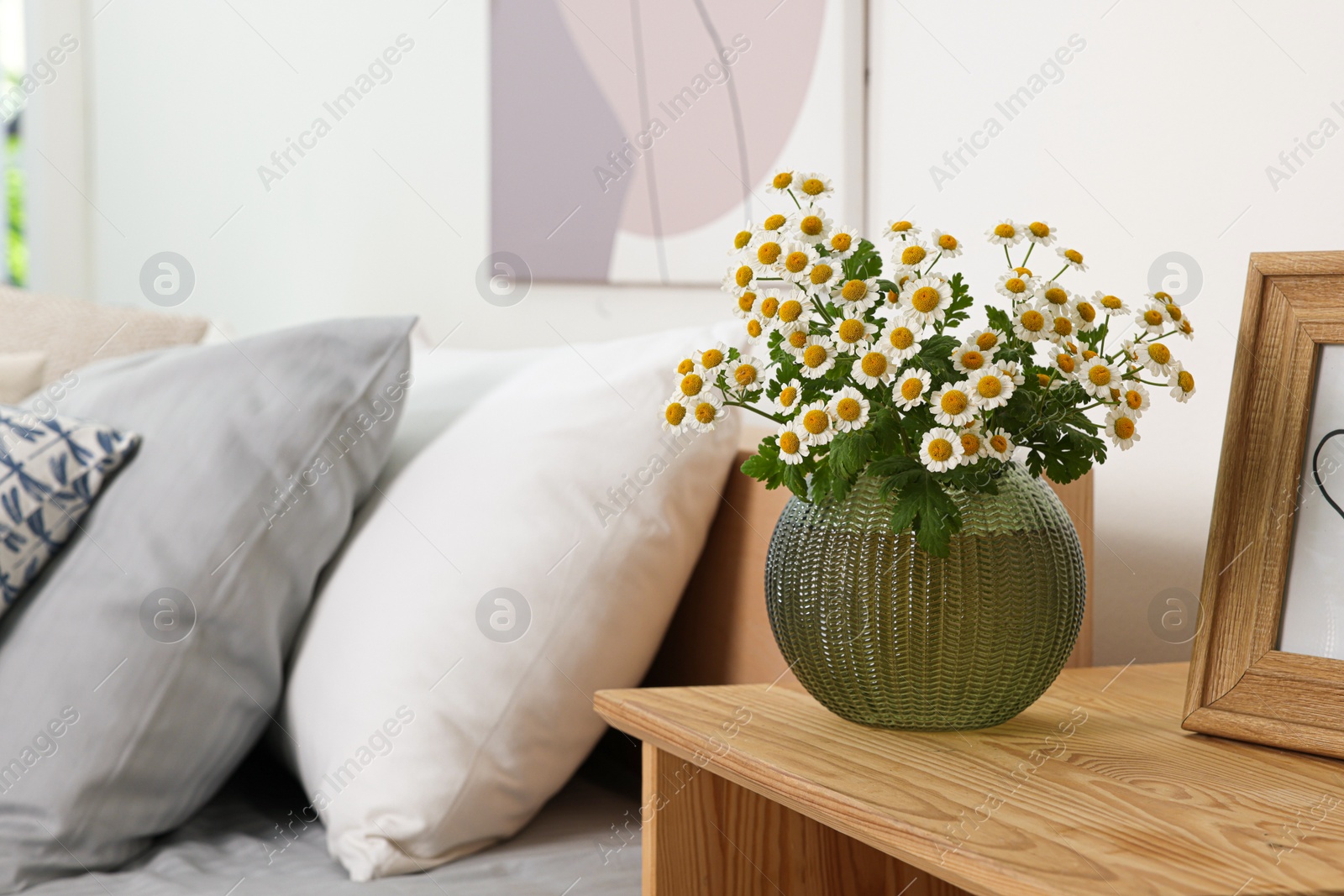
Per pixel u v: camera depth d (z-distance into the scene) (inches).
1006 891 17.9
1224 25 34.6
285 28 83.2
